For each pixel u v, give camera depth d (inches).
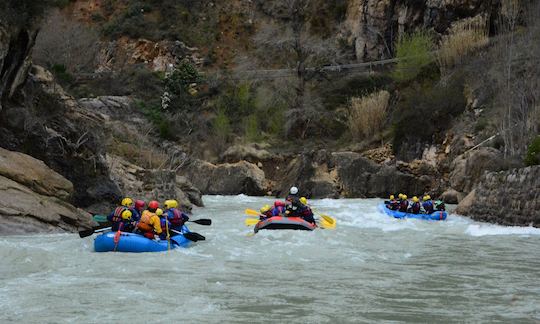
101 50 2121.1
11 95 706.8
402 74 1716.3
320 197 1343.5
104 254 462.3
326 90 1887.3
